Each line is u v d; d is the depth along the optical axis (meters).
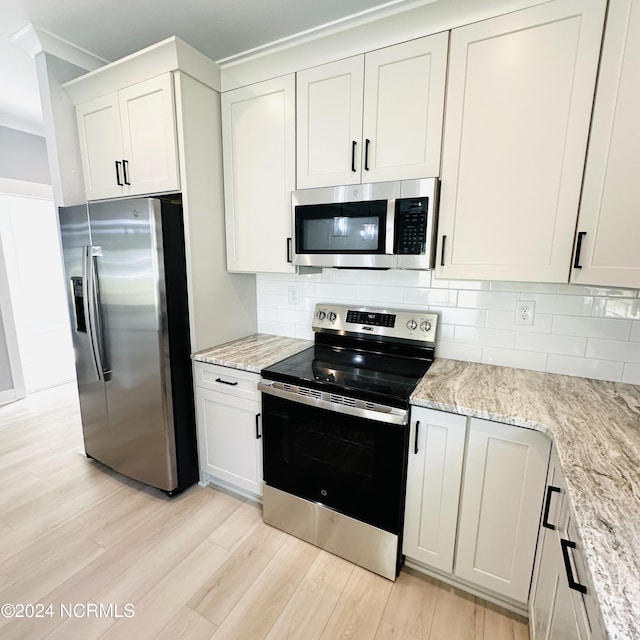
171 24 1.87
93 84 2.06
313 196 1.77
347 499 1.62
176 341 2.00
